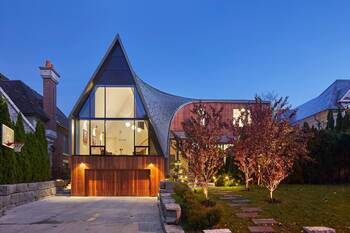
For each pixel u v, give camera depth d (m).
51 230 12.77
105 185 30.53
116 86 31.45
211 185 23.45
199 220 11.21
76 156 30.53
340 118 29.62
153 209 18.45
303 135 19.45
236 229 11.03
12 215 16.44
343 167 22.45
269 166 15.30
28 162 22.61
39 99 38.53
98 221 14.55
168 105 39.28
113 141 31.27
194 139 16.03
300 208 13.23
